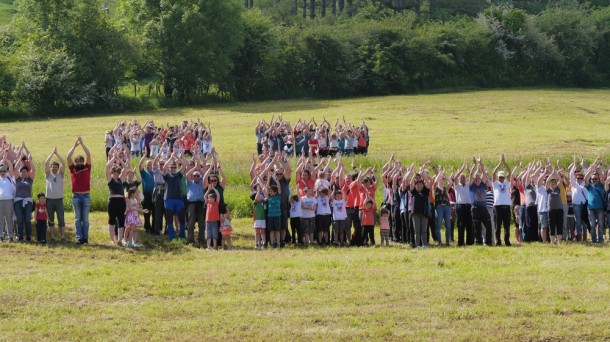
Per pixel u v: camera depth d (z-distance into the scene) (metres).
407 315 15.65
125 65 86.25
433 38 104.00
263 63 97.06
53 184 22.88
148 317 15.62
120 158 28.50
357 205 24.59
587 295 16.95
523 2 135.25
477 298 16.75
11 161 25.44
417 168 37.19
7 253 21.19
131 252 21.98
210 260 21.11
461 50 106.06
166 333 14.72
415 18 119.44
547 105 81.31
